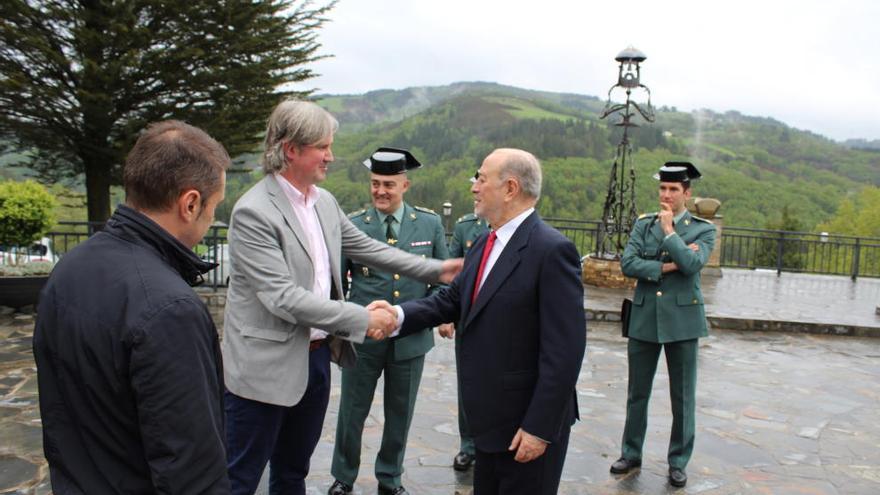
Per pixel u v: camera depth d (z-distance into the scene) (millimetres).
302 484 2721
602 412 4848
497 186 2291
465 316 2381
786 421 4785
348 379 3273
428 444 4133
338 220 2672
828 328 8094
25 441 3934
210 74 12266
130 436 1305
